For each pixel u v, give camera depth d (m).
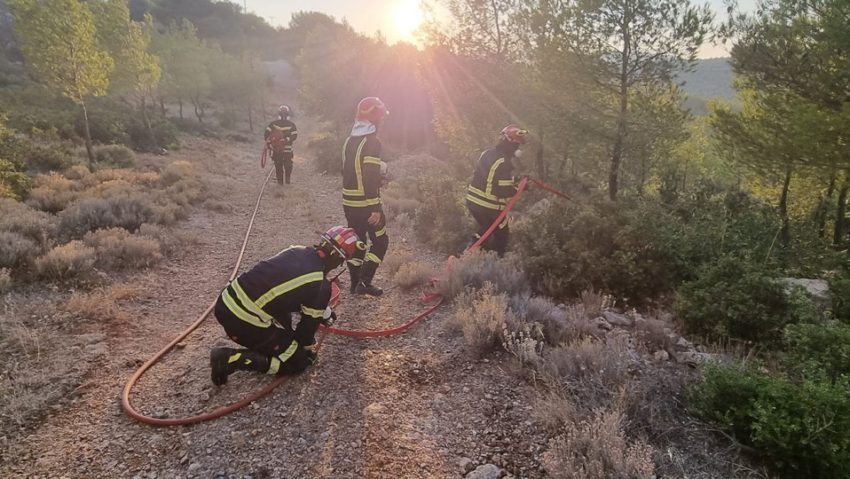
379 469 2.99
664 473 2.84
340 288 5.96
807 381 3.06
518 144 6.30
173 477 2.90
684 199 8.70
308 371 3.98
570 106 11.52
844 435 2.71
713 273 5.04
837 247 10.02
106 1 25.22
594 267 5.57
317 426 3.35
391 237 8.62
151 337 4.65
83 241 6.84
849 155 7.78
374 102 5.22
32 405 3.45
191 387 3.79
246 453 3.10
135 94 35.72
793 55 8.85
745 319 4.52
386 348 4.44
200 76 41.56
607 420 2.95
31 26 15.02
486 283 5.12
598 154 11.68
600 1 10.11
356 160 5.20
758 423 2.89
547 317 4.64
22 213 7.57
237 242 8.19
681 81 10.55
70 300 5.07
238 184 14.41
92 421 3.37
